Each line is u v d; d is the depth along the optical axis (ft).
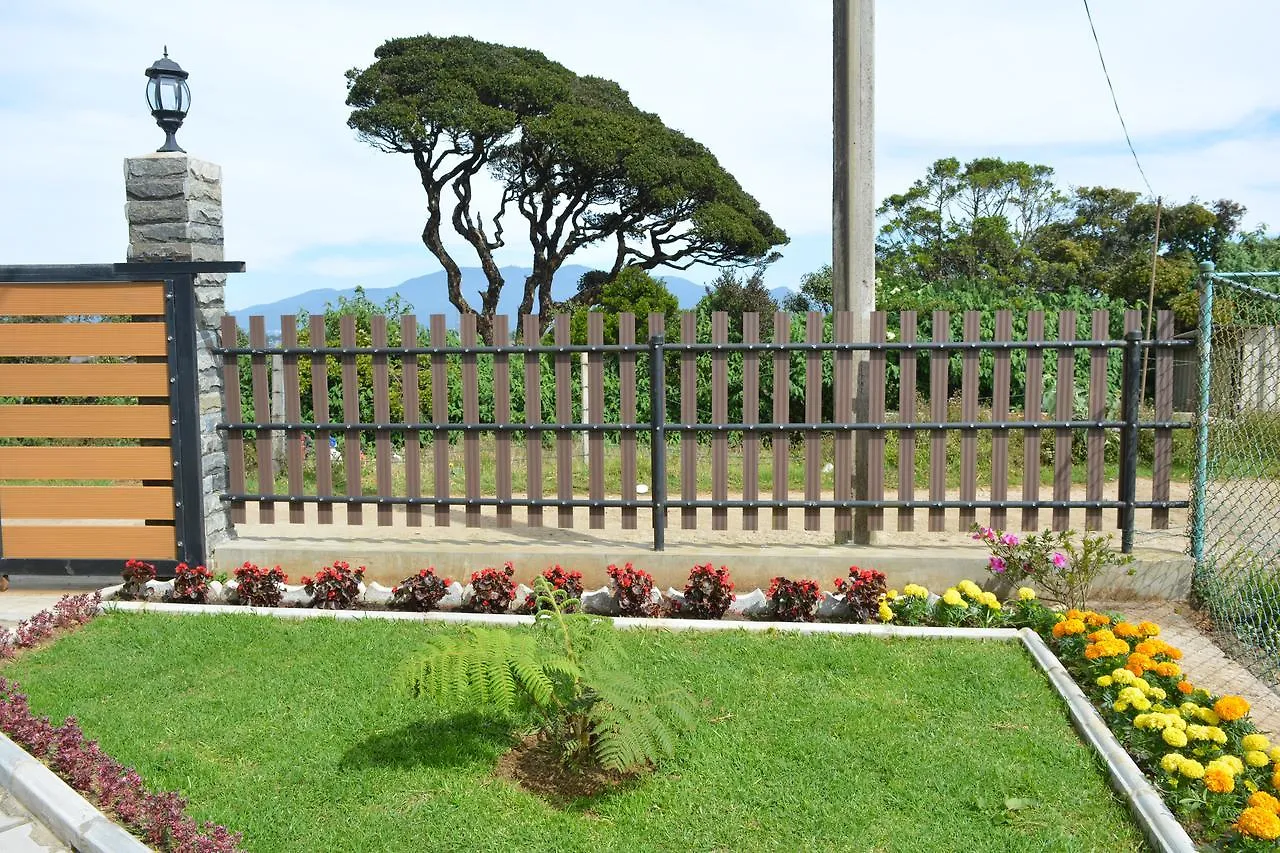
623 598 19.99
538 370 23.26
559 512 23.39
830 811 11.94
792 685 15.90
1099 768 13.02
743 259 115.44
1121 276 75.25
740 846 11.21
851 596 19.71
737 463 39.14
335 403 43.32
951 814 11.88
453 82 100.37
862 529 23.04
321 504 23.95
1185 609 20.92
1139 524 26.86
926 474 35.78
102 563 22.94
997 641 18.04
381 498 23.75
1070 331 22.06
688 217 109.70
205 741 14.02
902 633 18.33
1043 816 11.83
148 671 16.87
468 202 109.60
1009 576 21.13
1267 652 18.04
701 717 14.64
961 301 55.62
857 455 23.13
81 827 11.51
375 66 102.27
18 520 26.58
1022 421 22.27
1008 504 22.41
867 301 23.00
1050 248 125.90
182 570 21.71
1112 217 127.44
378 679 16.19
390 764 13.12
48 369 22.74
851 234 22.89
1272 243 65.72
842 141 22.90
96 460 22.79
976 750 13.55
